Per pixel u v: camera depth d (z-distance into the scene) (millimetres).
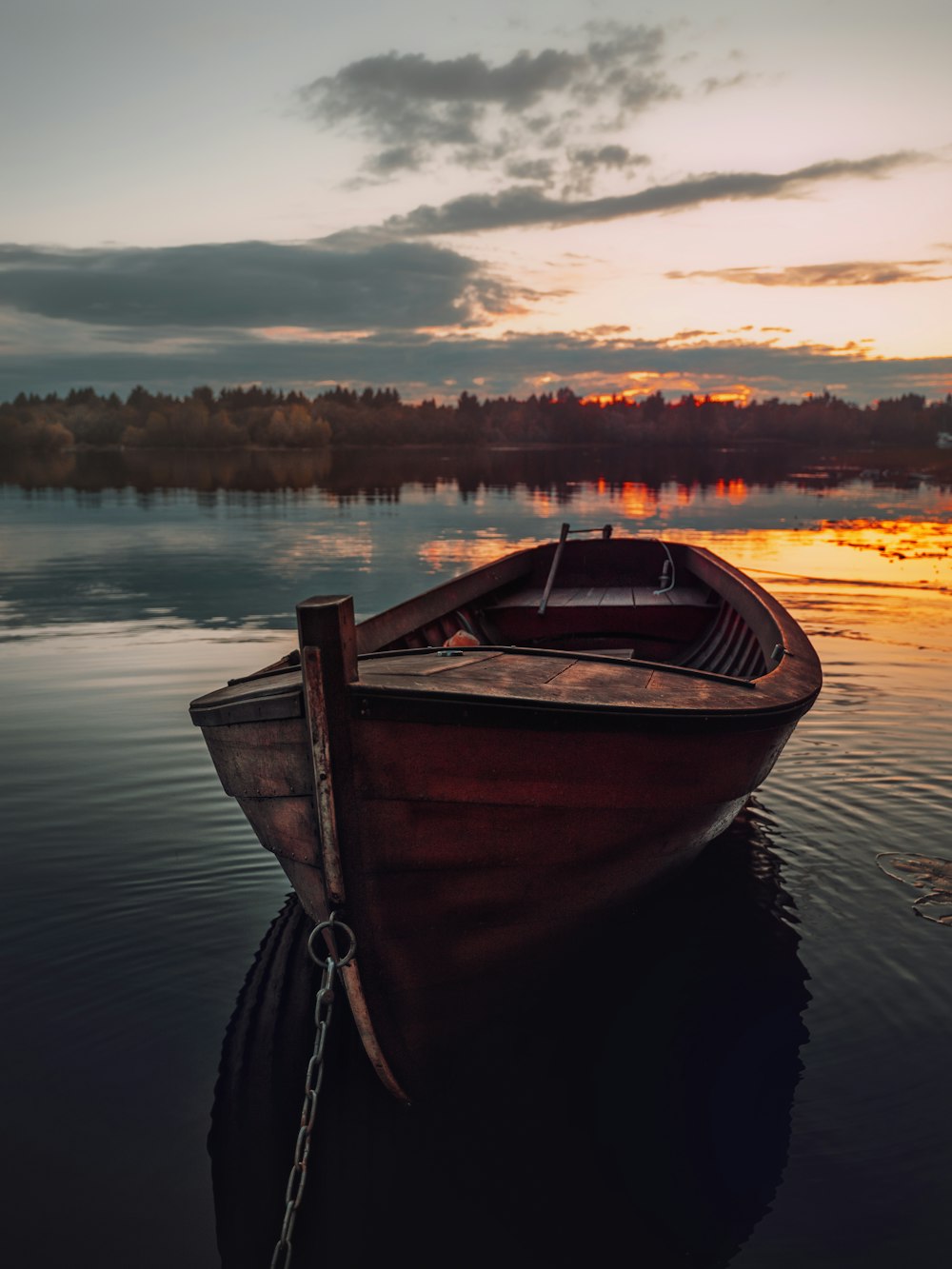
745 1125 3334
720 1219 2957
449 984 3748
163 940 4508
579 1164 3242
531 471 57969
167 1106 3439
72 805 6012
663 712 3809
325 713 3305
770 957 4359
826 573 15219
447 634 7266
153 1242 2873
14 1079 3562
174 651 10078
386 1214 3045
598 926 4227
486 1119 3512
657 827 4137
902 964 4273
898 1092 3459
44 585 14258
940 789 6199
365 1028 3543
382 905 3516
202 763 6754
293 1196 3113
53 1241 2869
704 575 8672
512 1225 2990
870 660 9617
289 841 3758
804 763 6680
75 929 4582
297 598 13094
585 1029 4008
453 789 3502
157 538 20266
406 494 35000
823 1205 2982
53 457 95625
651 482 43469
